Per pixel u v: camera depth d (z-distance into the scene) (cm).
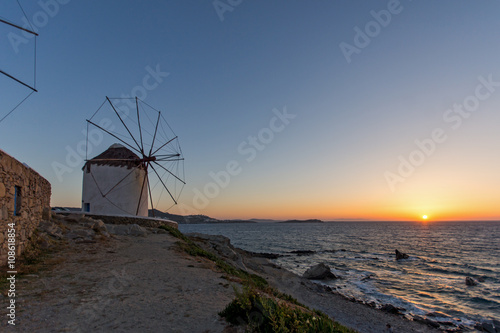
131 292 773
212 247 2417
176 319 597
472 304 1917
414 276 2814
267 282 1738
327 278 2670
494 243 6625
